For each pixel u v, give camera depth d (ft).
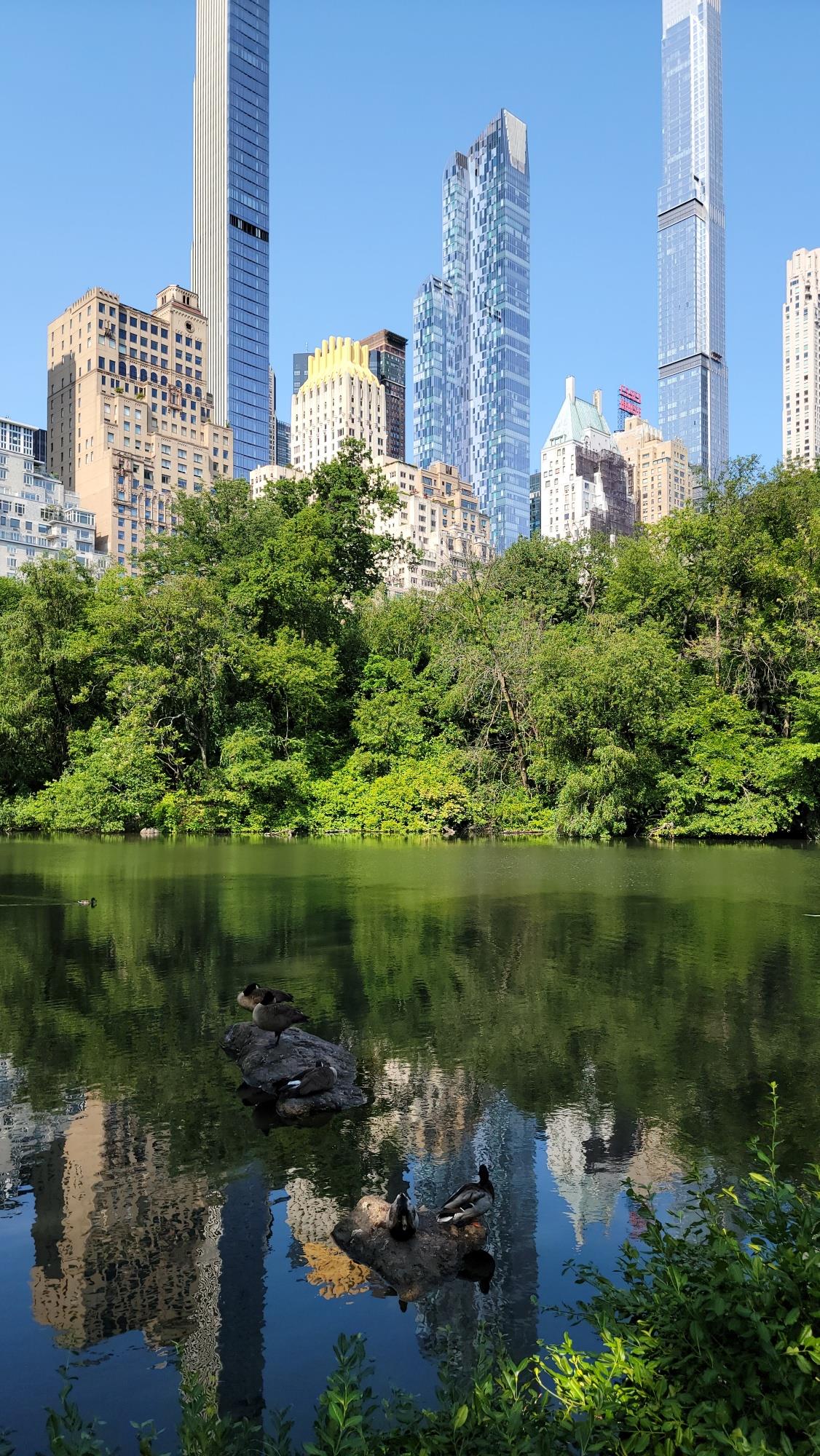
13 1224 20.49
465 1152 24.17
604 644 133.90
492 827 142.00
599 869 90.74
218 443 579.07
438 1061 31.42
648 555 159.22
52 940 51.90
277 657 144.77
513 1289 17.87
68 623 152.76
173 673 142.31
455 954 48.47
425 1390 14.69
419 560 191.93
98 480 503.20
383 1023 35.94
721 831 131.23
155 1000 39.19
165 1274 18.49
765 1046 32.91
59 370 538.88
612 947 50.37
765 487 147.74
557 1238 19.71
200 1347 16.15
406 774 143.13
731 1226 19.80
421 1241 19.26
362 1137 25.16
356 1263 18.84
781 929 55.88
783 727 144.36
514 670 148.56
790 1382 11.39
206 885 76.13
